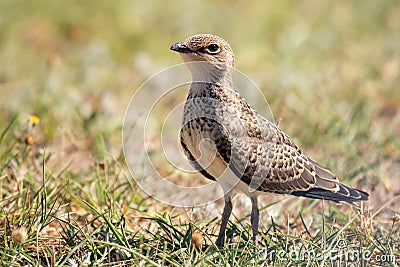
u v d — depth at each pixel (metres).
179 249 9.38
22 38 20.11
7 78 17.50
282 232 10.43
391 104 16.22
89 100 15.86
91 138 13.80
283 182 10.55
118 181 11.73
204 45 10.30
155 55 19.03
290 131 14.18
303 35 19.22
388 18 21.14
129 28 20.17
